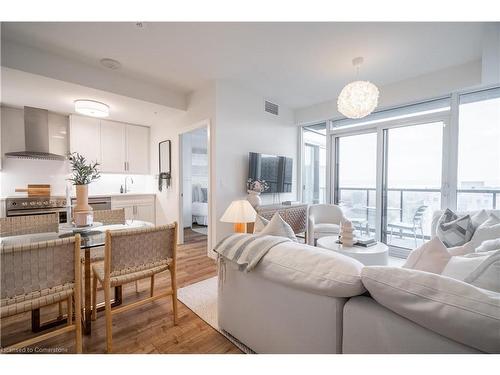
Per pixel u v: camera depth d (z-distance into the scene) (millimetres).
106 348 1539
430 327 751
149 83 3471
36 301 1217
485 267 890
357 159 4219
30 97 3238
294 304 1176
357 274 956
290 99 4305
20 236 1714
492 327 636
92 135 4207
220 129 3461
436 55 2793
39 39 2391
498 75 2619
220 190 3477
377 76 3357
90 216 1997
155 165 4863
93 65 2934
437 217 3023
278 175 4340
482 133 3064
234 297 1557
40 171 3914
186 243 4348
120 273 1569
